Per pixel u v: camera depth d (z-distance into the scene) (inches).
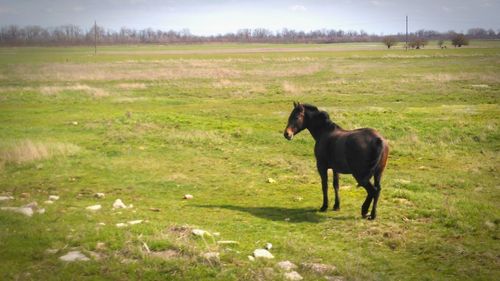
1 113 949.2
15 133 728.3
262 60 2755.9
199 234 297.9
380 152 326.0
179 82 1560.0
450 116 824.9
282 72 1872.5
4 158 547.2
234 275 245.3
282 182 477.4
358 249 293.0
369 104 1050.1
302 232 324.8
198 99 1189.7
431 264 270.5
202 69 2036.2
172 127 768.3
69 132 743.7
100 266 251.1
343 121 794.8
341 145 346.0
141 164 550.0
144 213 360.2
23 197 411.2
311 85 1427.2
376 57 2881.4
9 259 260.4
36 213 345.7
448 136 668.7
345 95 1198.3
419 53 3321.9
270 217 361.4
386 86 1348.4
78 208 372.5
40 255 264.5
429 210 365.7
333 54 3518.7
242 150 627.8
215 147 639.8
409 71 1847.9
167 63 2509.8
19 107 1045.2
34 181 470.3
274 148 642.2
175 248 274.5
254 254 273.3
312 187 456.8
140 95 1268.5
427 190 440.8
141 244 279.4
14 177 486.3
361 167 334.0
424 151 607.2
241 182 477.4
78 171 514.6
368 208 359.3
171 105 1095.6
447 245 295.0
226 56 3371.1
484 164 542.6
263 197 424.2
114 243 280.1
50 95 1222.3
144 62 2598.4
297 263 267.3
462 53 3186.5
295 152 621.9
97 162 552.4
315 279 246.4
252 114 946.7
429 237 312.7
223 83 1482.5
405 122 768.3
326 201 375.6
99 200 406.6
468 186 456.4
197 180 484.1
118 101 1147.3
